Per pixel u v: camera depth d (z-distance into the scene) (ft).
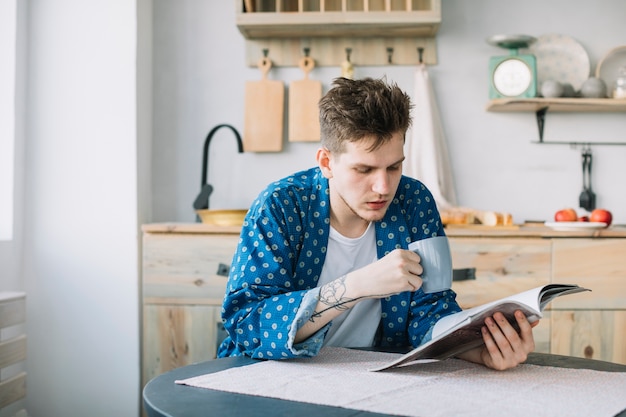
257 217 4.44
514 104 8.83
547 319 7.84
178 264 8.06
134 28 8.72
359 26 8.81
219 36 9.56
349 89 4.01
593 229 7.98
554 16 9.39
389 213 4.82
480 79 9.40
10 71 8.45
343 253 4.75
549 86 8.74
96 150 8.66
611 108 8.99
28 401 8.59
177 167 9.57
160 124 9.56
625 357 7.81
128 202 8.63
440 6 8.65
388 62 9.39
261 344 3.97
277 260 4.28
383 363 3.92
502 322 3.67
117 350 8.54
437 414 2.86
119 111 8.68
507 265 7.87
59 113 8.68
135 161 8.66
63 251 8.63
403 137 4.02
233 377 3.55
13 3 8.46
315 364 3.89
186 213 9.57
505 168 9.39
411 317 4.69
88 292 8.59
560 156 9.34
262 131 9.42
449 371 3.72
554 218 9.14
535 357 4.17
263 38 9.45
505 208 9.37
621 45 9.32
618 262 7.86
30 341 8.61
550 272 7.87
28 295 8.63
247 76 9.54
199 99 9.57
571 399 3.10
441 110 9.41
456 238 7.88
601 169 9.34
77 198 8.65
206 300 8.03
